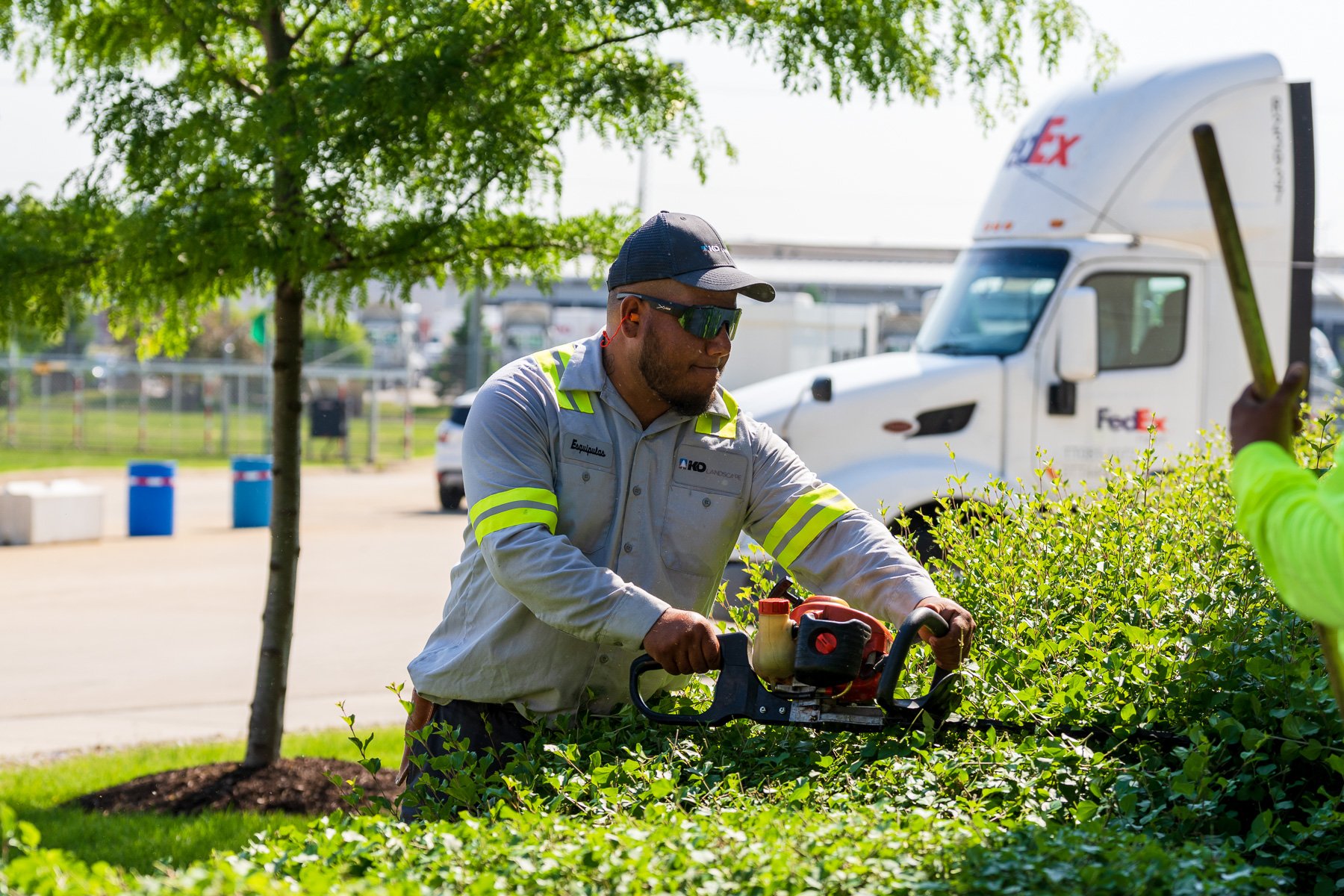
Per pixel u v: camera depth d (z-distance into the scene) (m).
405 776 3.54
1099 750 3.23
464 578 3.46
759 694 3.01
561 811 2.94
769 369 18.44
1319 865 2.84
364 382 48.78
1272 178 9.45
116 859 5.19
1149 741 3.18
